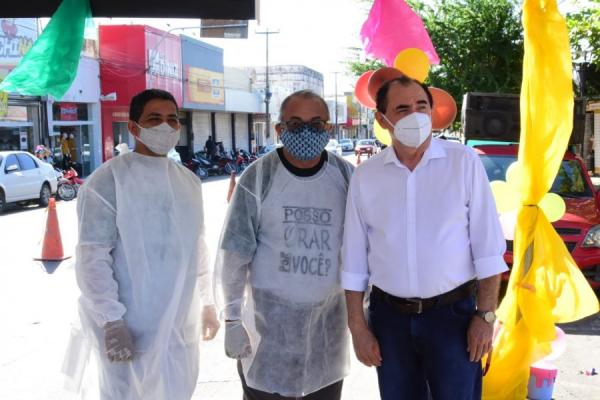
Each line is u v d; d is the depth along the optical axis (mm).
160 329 2676
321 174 2725
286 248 2676
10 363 4617
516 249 3426
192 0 3039
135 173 2697
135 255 2643
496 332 3498
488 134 6203
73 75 2971
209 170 28609
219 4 3049
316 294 2688
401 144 2492
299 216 2676
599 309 3379
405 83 2523
